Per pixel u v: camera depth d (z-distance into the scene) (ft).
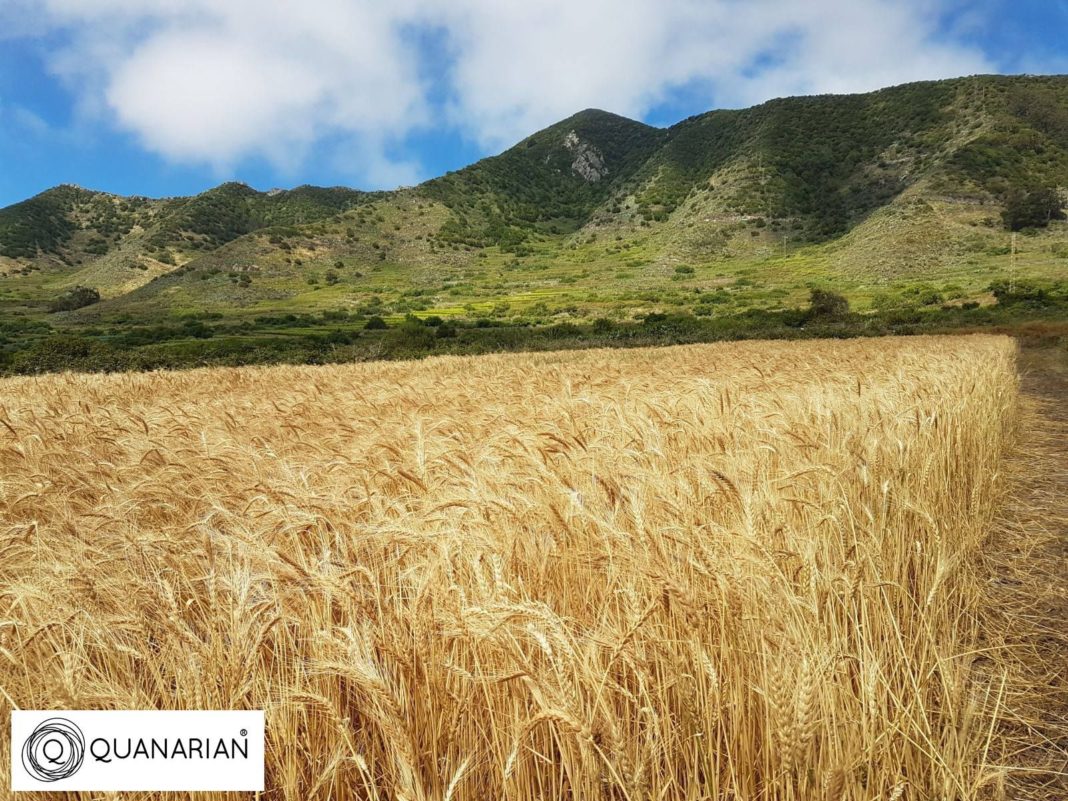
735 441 14.53
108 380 63.98
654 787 6.08
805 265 459.73
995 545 16.24
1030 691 9.78
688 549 8.32
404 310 426.10
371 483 11.75
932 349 52.70
